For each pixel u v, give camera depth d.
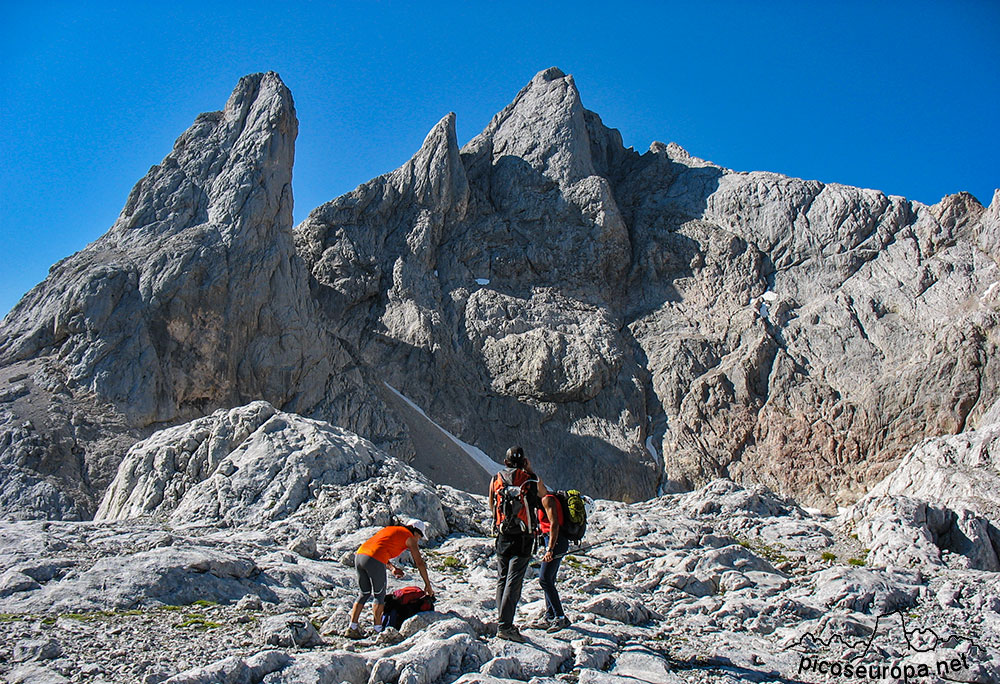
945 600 11.96
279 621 9.06
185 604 10.30
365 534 16.50
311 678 6.97
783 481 49.56
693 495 24.78
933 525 19.61
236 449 20.09
